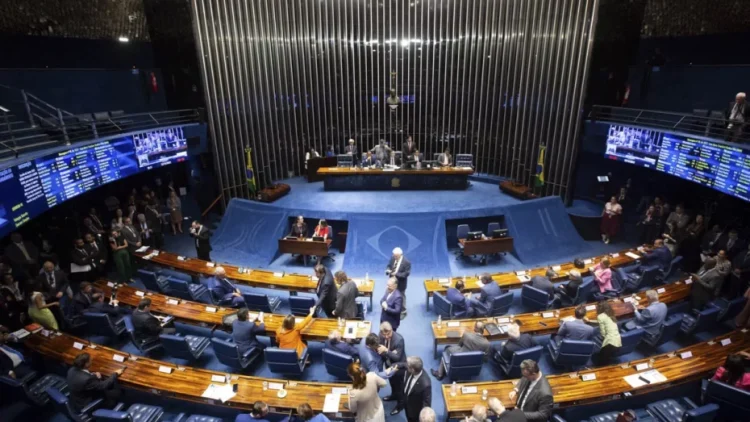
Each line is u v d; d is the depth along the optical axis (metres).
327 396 6.12
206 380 6.51
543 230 13.23
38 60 12.62
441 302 8.68
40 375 7.75
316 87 18.00
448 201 14.62
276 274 10.14
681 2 13.69
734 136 9.76
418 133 18.94
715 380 6.10
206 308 8.61
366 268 12.05
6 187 7.84
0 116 10.80
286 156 18.19
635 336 7.30
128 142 12.23
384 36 17.69
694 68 13.05
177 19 14.91
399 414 6.74
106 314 8.06
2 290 8.59
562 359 7.15
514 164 17.25
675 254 11.50
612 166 16.38
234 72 15.94
